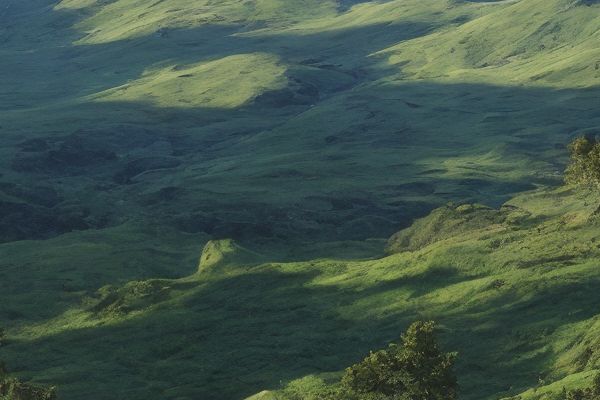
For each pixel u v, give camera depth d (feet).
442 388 298.97
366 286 582.35
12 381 365.61
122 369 522.47
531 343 444.55
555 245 564.30
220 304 608.19
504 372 424.46
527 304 487.61
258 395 432.66
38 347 576.20
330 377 454.81
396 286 570.05
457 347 457.68
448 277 564.30
